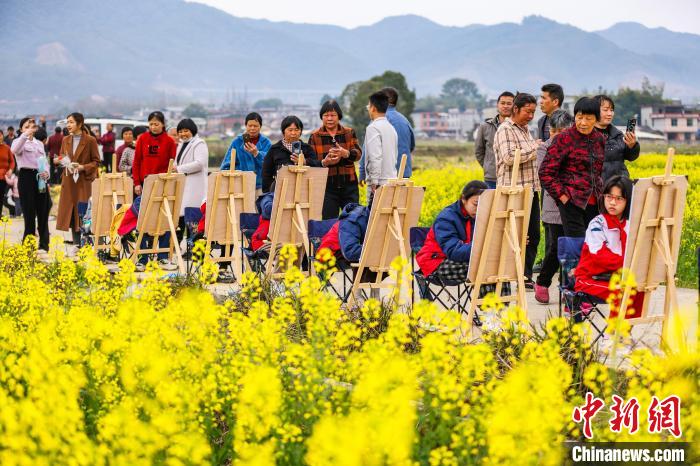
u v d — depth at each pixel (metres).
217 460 5.26
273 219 10.45
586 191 9.21
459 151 91.25
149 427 4.68
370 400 4.40
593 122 9.16
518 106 10.23
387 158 11.64
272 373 4.70
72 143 15.83
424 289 8.77
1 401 4.92
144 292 7.79
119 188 13.36
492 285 8.63
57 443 4.61
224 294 10.05
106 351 5.89
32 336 6.36
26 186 15.84
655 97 134.00
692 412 4.91
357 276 9.10
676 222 7.66
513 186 8.03
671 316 7.58
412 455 4.65
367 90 116.00
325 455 4.09
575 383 6.03
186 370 5.55
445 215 8.61
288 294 7.56
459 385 4.75
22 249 10.92
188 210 12.10
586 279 7.84
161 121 13.62
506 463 4.27
